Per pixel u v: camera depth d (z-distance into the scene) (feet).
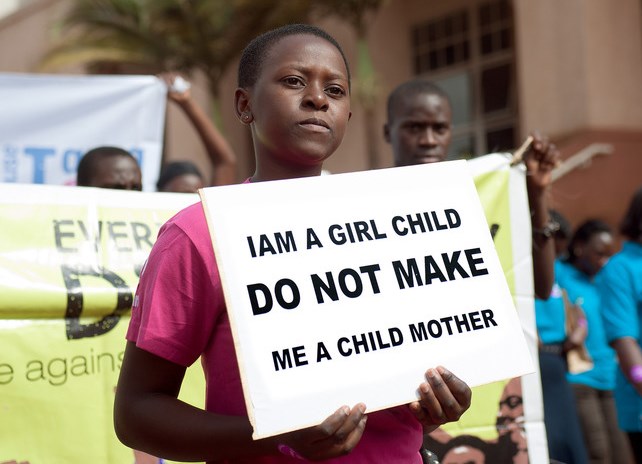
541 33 31.76
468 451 9.32
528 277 9.64
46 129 15.12
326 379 4.88
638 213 12.64
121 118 15.52
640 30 31.22
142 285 5.30
